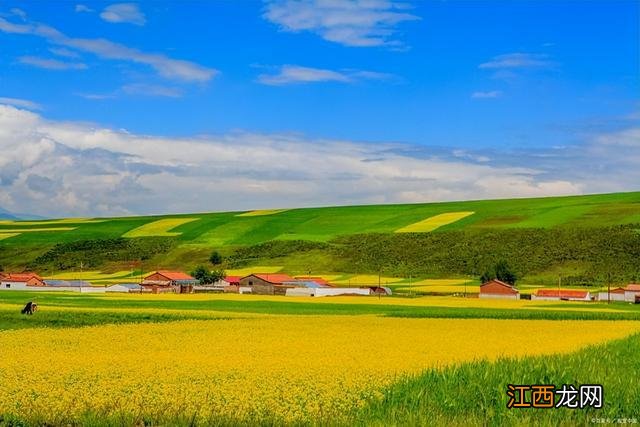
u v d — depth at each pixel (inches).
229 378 1253.1
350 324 2618.1
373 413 933.2
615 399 952.3
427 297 5339.6
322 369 1368.1
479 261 7662.4
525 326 2642.7
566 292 5398.6
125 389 1136.2
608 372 1187.3
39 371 1320.1
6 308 3203.7
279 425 910.4
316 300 4660.4
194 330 2293.3
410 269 7731.3
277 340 1999.3
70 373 1294.3
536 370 1151.6
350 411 978.7
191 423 916.0
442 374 1123.9
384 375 1278.3
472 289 6186.0
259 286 6294.3
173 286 6540.4
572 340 2062.0
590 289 6117.1
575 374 1128.8
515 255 7706.7
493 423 865.5
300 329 2375.7
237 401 1043.9
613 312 3550.7
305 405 1021.2
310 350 1743.4
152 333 2176.4
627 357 1429.6
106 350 1731.1
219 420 930.7
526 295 5541.3
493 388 991.6
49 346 1806.1
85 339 1979.6
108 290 6264.8
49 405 1017.5
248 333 2207.2
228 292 6422.2
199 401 1045.8
